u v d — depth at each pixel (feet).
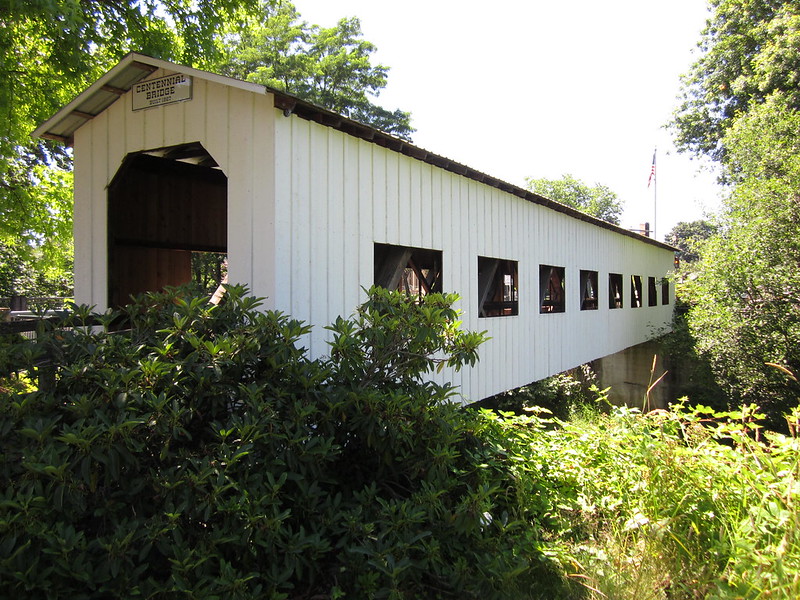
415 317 10.64
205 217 24.54
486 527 10.21
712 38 61.98
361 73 81.05
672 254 66.44
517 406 32.14
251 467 8.25
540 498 12.11
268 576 7.66
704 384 36.96
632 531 10.57
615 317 46.03
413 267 22.20
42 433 6.90
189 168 23.52
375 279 19.57
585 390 39.78
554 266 34.09
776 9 53.21
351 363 10.23
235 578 7.20
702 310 35.73
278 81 72.08
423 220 20.85
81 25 23.89
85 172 18.03
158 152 17.49
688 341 42.04
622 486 11.60
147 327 10.07
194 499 7.39
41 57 26.43
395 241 19.16
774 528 8.82
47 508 6.61
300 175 15.08
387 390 10.53
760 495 9.71
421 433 10.16
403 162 19.72
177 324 9.17
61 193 31.14
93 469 7.12
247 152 14.66
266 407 8.48
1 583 6.22
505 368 27.55
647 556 9.62
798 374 30.45
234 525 7.56
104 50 29.45
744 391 31.73
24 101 26.37
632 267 51.16
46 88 26.78
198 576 7.11
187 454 8.01
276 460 8.27
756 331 31.63
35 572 6.30
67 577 6.55
